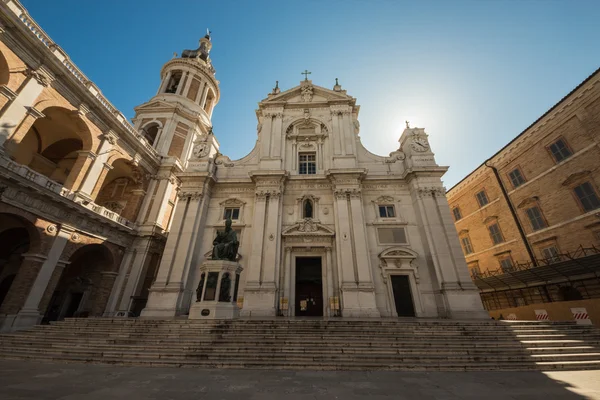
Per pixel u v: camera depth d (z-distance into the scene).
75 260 21.41
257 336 10.38
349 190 20.02
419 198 19.33
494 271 24.73
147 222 23.27
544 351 9.17
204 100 34.00
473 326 11.12
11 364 8.51
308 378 6.99
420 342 9.71
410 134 22.33
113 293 20.20
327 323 11.44
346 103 24.72
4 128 13.60
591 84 17.89
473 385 6.37
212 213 20.94
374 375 7.36
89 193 18.55
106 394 5.49
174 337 10.55
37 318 14.62
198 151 22.77
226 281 13.83
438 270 16.98
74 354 9.43
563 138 19.64
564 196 19.45
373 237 19.08
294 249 19.14
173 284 17.23
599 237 17.23
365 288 16.64
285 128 24.12
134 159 23.05
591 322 13.98
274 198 20.20
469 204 28.67
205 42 40.72
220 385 6.27
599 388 6.08
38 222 15.04
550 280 18.86
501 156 24.77
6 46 13.95
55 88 16.56
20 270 14.69
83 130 19.05
